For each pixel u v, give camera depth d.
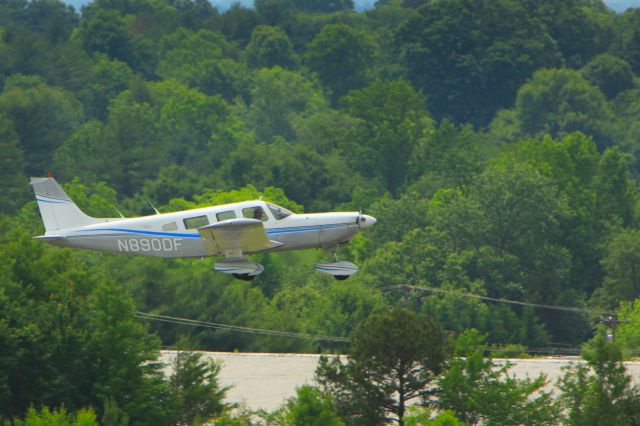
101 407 102.19
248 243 117.56
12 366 101.44
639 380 113.75
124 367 103.00
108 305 107.06
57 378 102.75
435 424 88.44
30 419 89.62
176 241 120.25
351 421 97.25
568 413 99.94
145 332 109.25
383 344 97.75
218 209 120.12
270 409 111.06
